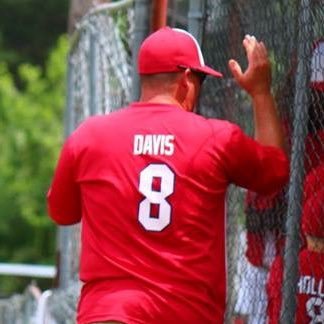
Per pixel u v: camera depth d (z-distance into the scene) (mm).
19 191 83312
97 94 32906
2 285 74750
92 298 19219
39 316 35594
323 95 20359
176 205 19031
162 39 19641
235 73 20125
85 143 19594
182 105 19703
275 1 21797
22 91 116875
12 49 128250
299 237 19938
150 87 19688
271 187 19453
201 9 24844
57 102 87188
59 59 90062
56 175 20031
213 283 19172
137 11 27016
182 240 19016
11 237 83750
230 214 24016
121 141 19406
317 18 20312
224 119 23906
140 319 18828
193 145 19141
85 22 34625
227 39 23734
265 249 21859
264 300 21922
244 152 19156
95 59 33125
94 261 19312
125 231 19141
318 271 20422
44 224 82875
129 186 19188
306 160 20344
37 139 84000
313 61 20266
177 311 18906
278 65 21656
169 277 18953
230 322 23625
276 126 19859
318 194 20328
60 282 37625
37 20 129250
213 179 19125
